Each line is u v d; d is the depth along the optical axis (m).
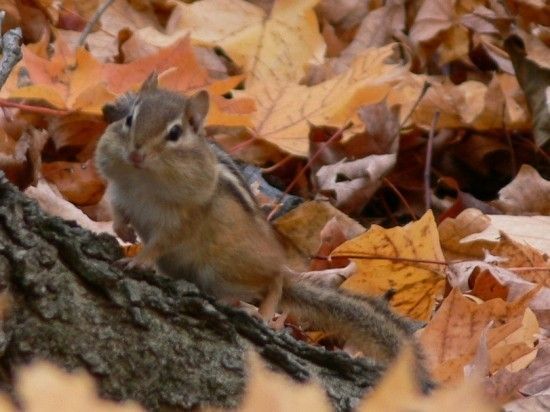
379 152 14.84
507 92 16.34
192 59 12.95
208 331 7.70
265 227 9.59
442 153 15.73
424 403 4.50
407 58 17.14
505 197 14.23
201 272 9.31
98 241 7.64
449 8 17.50
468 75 17.36
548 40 16.39
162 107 9.14
